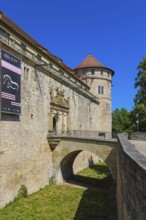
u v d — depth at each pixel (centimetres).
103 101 5925
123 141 1723
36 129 2998
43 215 2188
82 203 2561
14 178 2512
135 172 805
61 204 2516
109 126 6053
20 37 2866
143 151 2164
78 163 4381
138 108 4200
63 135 3394
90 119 5331
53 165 3416
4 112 2317
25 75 2777
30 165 2842
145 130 4550
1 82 2281
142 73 4300
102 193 2967
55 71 3569
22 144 2677
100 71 5884
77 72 5953
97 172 4369
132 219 838
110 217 1864
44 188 3127
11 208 2312
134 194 816
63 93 3831
